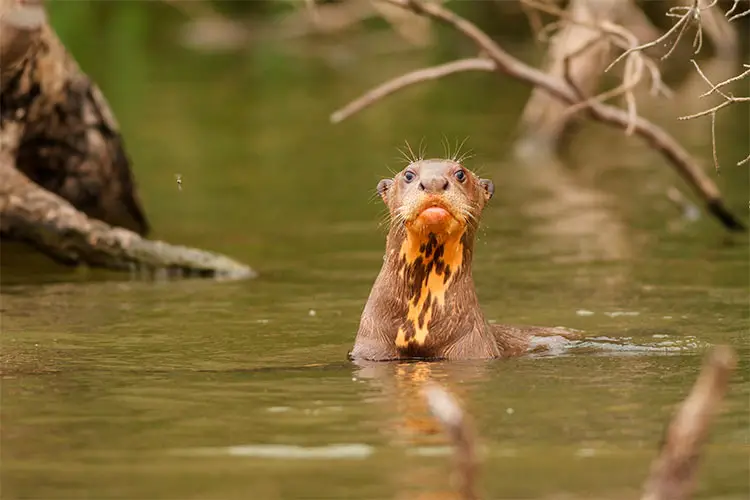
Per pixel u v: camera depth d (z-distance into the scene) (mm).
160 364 9492
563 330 10688
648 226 16828
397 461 6758
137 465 6734
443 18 15320
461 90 33594
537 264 14359
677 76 31766
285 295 12711
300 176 21203
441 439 7184
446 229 9414
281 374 9078
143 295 12789
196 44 42781
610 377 8891
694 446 5598
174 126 26859
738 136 24547
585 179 20922
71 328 11008
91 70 35125
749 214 17484
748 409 7879
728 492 6297
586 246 15477
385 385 8664
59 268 14422
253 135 25812
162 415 7824
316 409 7945
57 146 16484
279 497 6195
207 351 10023
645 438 7219
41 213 14586
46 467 6715
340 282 13375
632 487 6293
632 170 21781
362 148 24109
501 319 11500
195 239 16203
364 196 19266
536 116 24094
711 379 5590
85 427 7543
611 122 15914
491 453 6918
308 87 33062
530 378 8867
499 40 39844
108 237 14414
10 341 10414
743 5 20047
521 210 18156
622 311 11758
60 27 37875
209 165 22438
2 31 14203
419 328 9734
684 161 16219
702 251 15039
